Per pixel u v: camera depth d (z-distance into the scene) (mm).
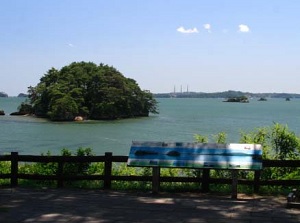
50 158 10477
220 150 9414
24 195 9406
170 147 9695
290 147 12133
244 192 9977
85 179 10391
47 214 7746
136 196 9391
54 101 109375
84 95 115312
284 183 9852
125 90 119750
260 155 9180
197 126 84250
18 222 7207
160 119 111312
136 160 9508
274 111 166500
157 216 7648
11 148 50000
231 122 96875
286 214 7828
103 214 7770
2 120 103000
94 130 76625
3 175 10625
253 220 7395
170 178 10133
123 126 86438
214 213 7883
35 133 70062
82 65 128625
